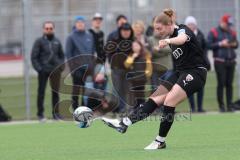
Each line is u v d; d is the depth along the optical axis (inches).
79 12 2532.0
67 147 1427.2
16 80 2800.2
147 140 1518.2
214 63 2251.5
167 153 1224.8
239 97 2405.3
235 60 2263.8
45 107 2363.4
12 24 2568.9
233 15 2464.3
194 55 1253.1
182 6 2452.0
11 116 2295.8
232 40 2235.5
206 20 2475.4
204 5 2465.6
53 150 1370.6
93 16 2358.5
